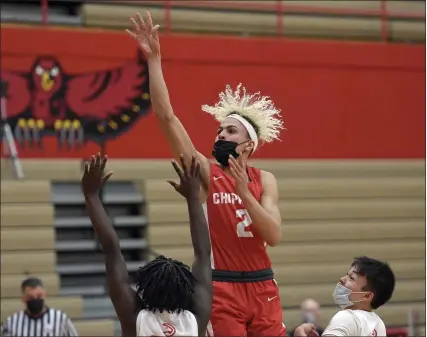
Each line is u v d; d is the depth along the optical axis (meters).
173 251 16.73
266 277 6.55
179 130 6.36
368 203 18.20
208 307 5.08
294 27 18.73
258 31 18.47
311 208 17.73
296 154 16.91
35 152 15.02
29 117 14.99
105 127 15.46
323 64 17.14
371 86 17.45
